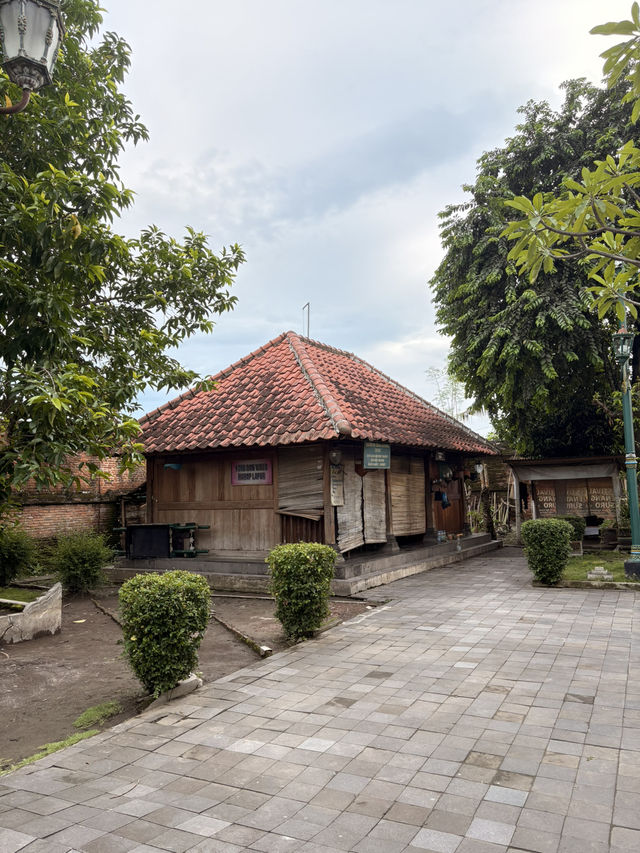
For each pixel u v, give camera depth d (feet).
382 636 25.76
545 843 10.50
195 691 19.33
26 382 19.02
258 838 10.92
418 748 14.58
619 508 55.67
